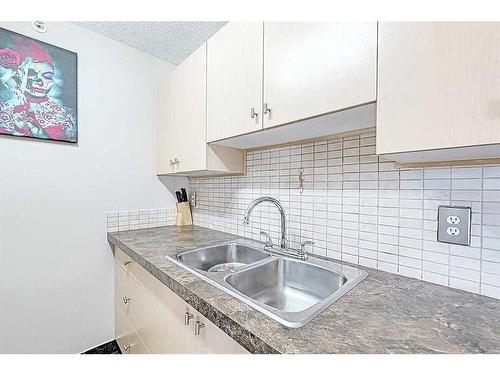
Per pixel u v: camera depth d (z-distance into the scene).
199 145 1.38
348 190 1.06
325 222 1.15
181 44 1.75
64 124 1.47
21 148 1.34
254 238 1.51
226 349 0.70
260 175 1.47
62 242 1.49
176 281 0.86
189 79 1.47
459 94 0.54
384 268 0.96
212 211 1.87
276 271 1.14
